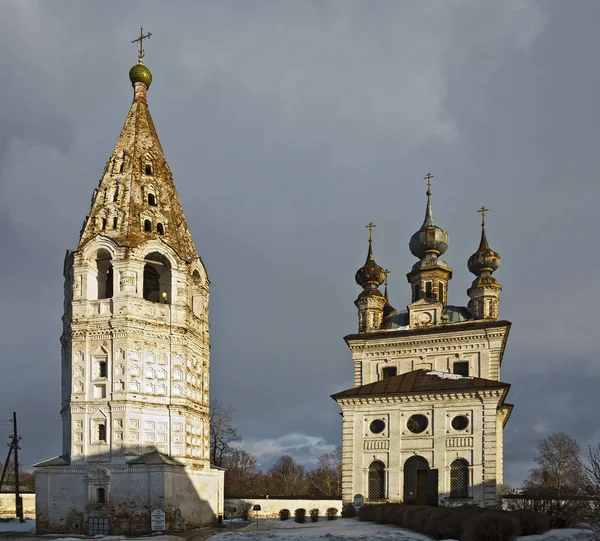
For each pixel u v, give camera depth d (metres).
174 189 69.81
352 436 68.00
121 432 57.53
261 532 50.66
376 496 66.44
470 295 78.25
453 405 65.31
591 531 39.53
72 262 63.16
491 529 37.44
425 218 89.25
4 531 60.88
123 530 55.41
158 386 60.03
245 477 134.12
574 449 129.50
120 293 60.25
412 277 86.25
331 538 44.56
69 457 58.97
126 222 62.91
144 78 72.56
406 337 75.19
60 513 57.41
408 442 66.00
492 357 71.81
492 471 62.66
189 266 65.69
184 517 58.19
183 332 62.41
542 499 51.03
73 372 59.91
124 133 69.19
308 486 155.50
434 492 64.38
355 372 77.00
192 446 62.12
